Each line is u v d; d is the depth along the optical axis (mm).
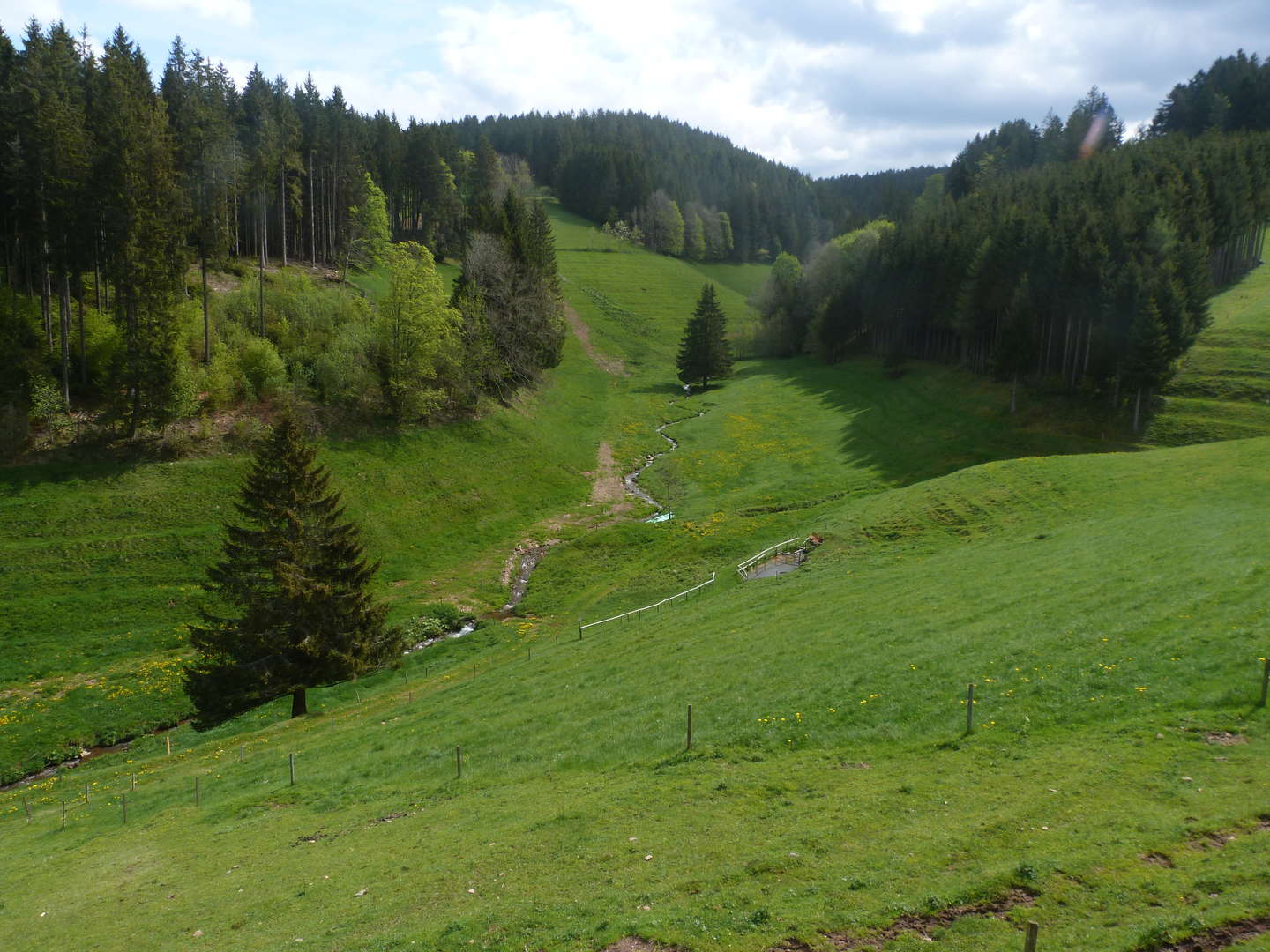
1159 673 22094
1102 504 48062
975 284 94688
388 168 142750
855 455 82125
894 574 42219
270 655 39750
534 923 15133
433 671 45625
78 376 63531
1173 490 47812
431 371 79188
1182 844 14328
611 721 27906
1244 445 54469
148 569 52844
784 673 28641
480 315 90875
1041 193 105062
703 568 56844
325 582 41250
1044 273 83375
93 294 72188
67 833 28281
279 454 40781
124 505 56438
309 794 27328
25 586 49125
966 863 14867
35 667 44156
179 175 64188
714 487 78625
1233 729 18703
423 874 18609
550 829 19906
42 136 57500
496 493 74125
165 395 60406
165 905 19828
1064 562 36000
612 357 141375
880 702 24250
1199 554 32344
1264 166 112188
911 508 54969
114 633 47938
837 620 34656
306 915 17578
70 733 39469
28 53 71125
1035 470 56281
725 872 15945
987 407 86000
